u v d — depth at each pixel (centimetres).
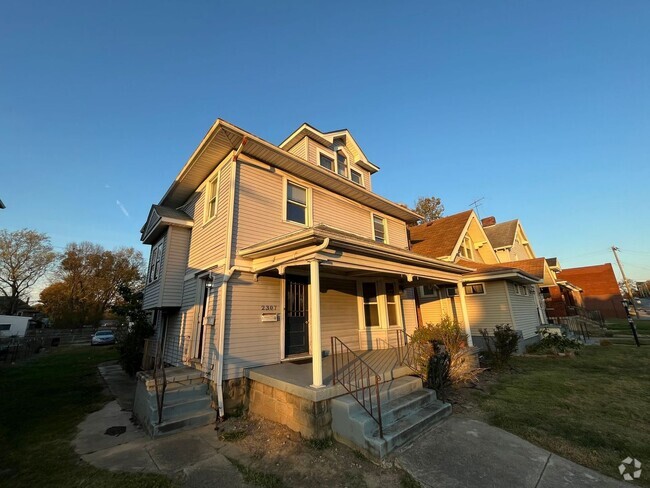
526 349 1270
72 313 3497
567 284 2227
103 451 450
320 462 405
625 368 926
